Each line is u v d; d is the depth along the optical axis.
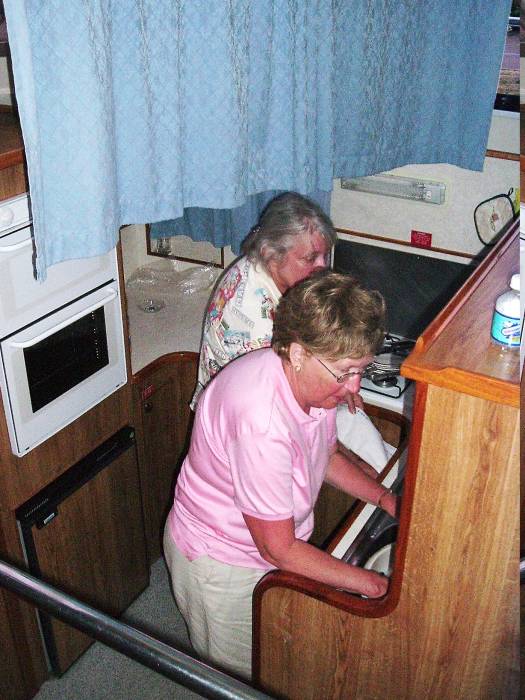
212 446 1.50
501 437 0.99
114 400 2.31
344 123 2.12
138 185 1.69
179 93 1.68
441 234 2.41
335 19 1.92
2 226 1.67
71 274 1.93
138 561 2.64
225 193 1.85
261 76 1.83
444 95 2.16
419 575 1.20
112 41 1.51
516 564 1.08
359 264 2.61
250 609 1.70
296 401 1.40
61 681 2.43
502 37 2.00
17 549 2.10
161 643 0.99
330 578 1.40
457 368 0.96
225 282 1.92
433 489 1.09
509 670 1.18
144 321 2.75
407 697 1.37
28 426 1.96
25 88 1.31
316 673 1.50
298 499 1.52
